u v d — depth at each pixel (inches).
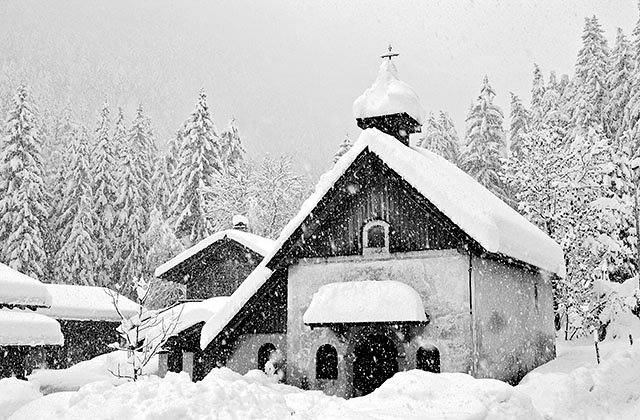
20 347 920.9
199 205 1910.7
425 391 446.9
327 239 755.4
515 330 780.0
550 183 1263.5
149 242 1927.9
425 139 2170.3
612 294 1166.3
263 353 829.2
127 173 2219.5
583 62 1808.6
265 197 1800.0
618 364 635.5
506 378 727.1
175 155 2401.6
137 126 2480.3
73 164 2164.1
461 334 661.9
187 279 1081.4
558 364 783.1
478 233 650.2
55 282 2048.5
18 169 2010.3
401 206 719.1
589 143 1278.3
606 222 1238.9
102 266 2155.5
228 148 2155.5
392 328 695.7
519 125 2117.4
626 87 1649.9
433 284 686.5
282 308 822.5
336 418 392.8
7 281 861.8
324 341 739.4
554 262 890.1
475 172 1863.9
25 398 492.7
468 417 395.9
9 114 2063.2
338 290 710.5
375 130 730.8
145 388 407.5
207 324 831.1
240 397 401.1
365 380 751.7
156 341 898.7
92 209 2188.7
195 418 363.6
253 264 1040.8
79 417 370.6
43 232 2038.6
